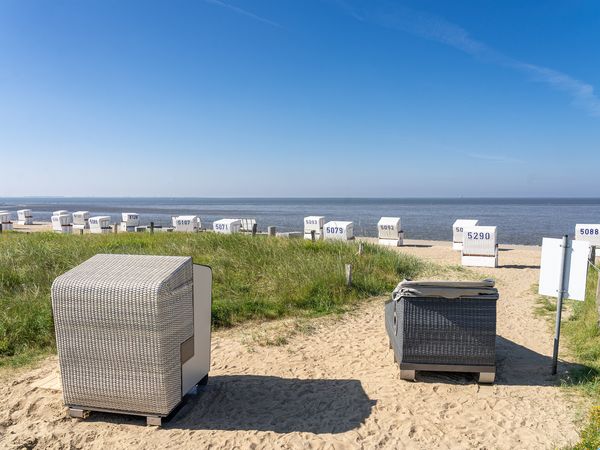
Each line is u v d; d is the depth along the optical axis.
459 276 13.05
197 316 4.90
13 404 4.80
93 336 4.25
